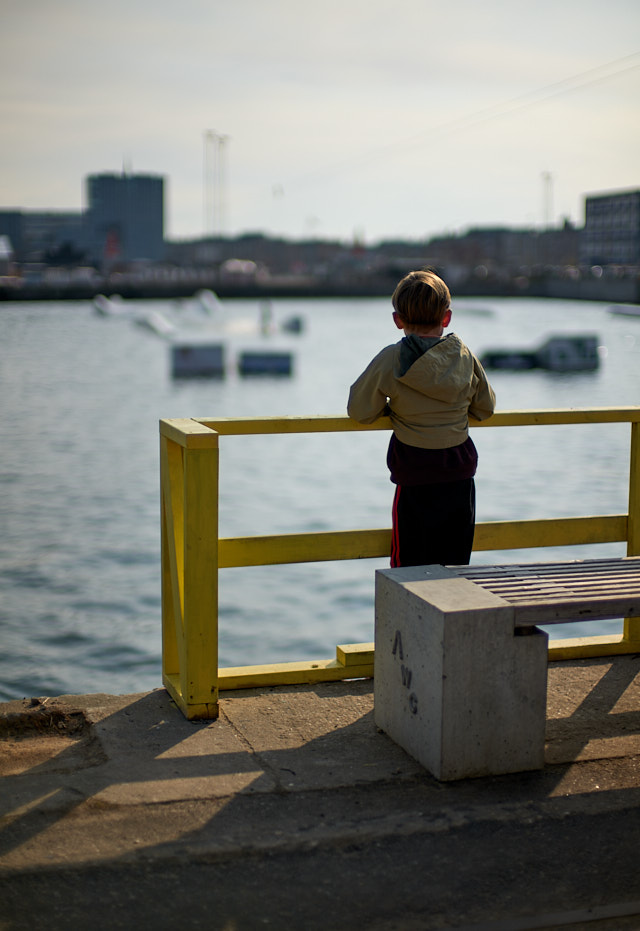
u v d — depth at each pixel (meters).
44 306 160.00
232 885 2.53
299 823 2.83
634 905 2.47
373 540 3.93
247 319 128.25
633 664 4.20
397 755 3.29
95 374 59.97
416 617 3.18
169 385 54.47
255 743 3.38
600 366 64.75
